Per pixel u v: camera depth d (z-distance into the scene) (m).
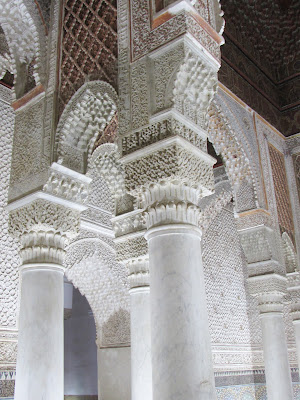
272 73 6.55
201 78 2.54
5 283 4.04
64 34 3.41
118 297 5.67
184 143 2.35
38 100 3.35
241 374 7.26
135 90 2.61
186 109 2.47
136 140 2.50
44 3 3.58
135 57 2.69
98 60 3.05
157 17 2.61
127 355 5.50
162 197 2.32
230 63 5.52
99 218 5.80
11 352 3.90
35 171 3.12
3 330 3.90
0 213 4.20
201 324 2.09
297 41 6.36
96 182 5.88
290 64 6.49
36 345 2.70
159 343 2.05
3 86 4.55
